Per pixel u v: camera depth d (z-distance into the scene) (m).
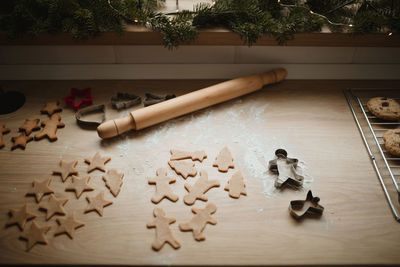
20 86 0.80
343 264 0.53
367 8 0.78
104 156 0.66
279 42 0.76
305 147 0.69
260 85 0.79
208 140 0.70
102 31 0.74
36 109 0.75
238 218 0.58
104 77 0.83
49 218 0.57
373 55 0.83
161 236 0.55
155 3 0.79
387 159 0.67
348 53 0.82
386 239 0.56
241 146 0.69
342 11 0.79
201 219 0.57
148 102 0.75
